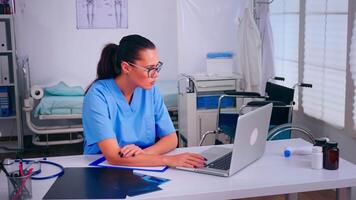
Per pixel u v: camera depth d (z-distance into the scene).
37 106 4.26
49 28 4.77
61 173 1.70
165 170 1.73
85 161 1.87
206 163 1.77
